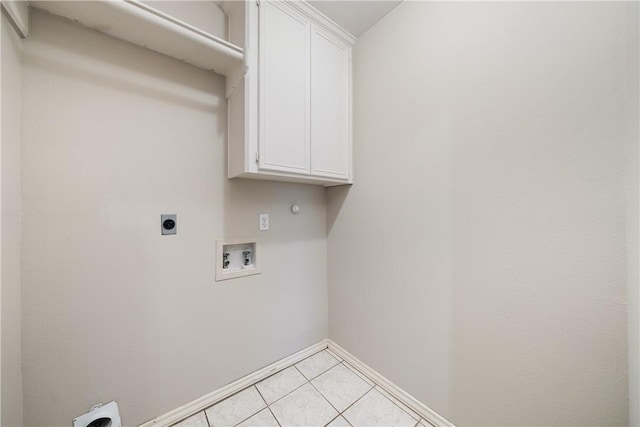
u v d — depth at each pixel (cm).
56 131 96
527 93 92
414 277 132
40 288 94
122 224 110
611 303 76
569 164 83
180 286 126
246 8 118
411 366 134
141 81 113
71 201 99
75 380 101
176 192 123
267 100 123
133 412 114
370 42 154
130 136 111
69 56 98
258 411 131
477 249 107
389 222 144
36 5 89
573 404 84
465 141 109
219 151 137
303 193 177
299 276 175
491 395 104
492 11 101
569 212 84
